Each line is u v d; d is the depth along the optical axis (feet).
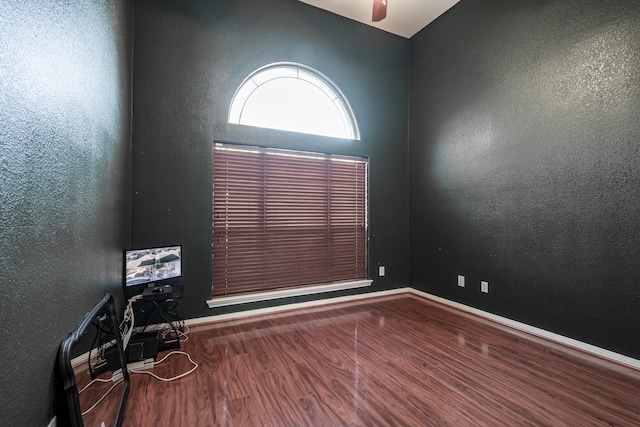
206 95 8.67
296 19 9.98
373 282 11.27
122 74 6.73
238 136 9.04
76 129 4.04
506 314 8.49
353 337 7.61
